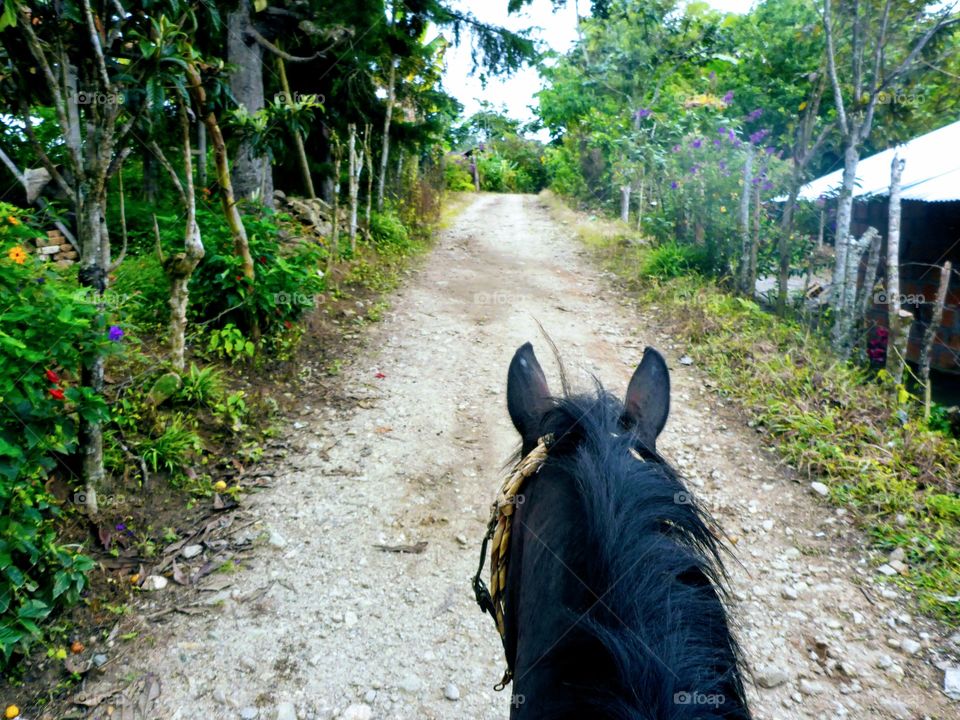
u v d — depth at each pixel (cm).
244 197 906
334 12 930
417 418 602
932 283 884
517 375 219
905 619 380
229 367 627
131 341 586
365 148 1162
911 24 761
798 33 1062
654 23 1497
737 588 406
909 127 855
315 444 555
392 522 462
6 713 312
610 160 1596
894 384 640
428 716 325
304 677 343
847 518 469
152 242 782
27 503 354
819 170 1245
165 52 425
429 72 1406
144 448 477
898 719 321
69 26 394
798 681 341
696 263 1005
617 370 711
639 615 133
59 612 365
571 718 127
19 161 766
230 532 445
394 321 837
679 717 117
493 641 370
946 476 504
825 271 1050
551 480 175
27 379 338
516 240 1430
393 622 380
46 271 422
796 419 580
